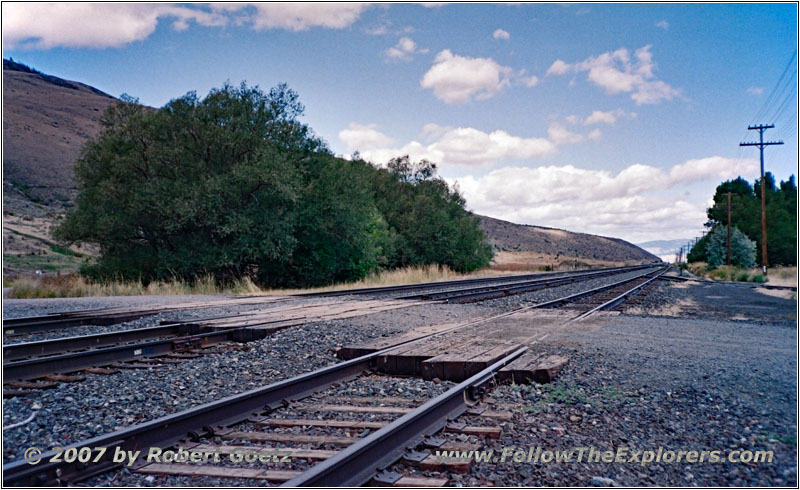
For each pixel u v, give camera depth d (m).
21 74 193.75
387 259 41.91
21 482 3.72
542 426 5.20
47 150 111.75
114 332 10.00
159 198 29.06
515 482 3.92
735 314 16.30
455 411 5.47
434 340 9.80
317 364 8.41
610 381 7.03
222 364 8.10
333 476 3.64
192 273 29.47
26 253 45.53
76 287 21.48
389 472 3.97
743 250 65.81
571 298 20.00
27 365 7.20
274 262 33.34
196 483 3.89
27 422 5.25
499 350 8.32
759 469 4.23
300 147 33.59
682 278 43.78
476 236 52.44
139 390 6.56
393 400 6.17
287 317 12.41
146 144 30.86
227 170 31.62
